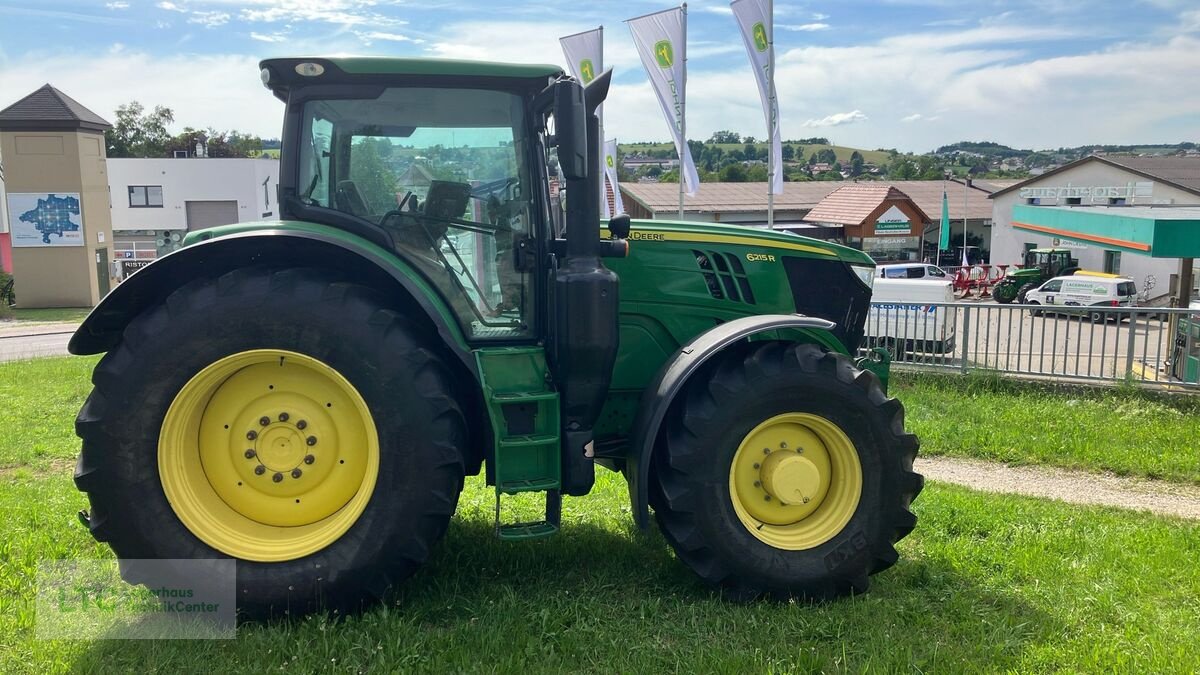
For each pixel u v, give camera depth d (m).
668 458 4.05
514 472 3.96
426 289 3.95
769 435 4.23
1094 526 5.43
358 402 3.78
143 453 3.68
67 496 5.61
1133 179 38.53
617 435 4.89
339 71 3.93
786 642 3.73
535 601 4.06
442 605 3.97
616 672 3.45
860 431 4.18
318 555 3.78
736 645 3.66
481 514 5.36
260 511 3.91
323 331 3.71
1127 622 3.97
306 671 3.38
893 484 4.23
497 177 4.21
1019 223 19.25
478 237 4.21
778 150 16.41
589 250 4.05
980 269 37.66
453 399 3.85
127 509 3.67
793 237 5.09
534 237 4.24
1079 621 3.98
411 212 4.14
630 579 4.36
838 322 5.28
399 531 3.78
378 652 3.47
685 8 16.67
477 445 4.34
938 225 47.81
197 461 3.88
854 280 5.28
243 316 3.69
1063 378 10.35
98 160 29.58
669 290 4.82
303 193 4.06
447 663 3.46
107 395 3.66
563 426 4.09
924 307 11.20
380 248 4.01
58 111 27.77
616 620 3.90
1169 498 6.59
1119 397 9.73
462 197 4.18
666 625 3.85
